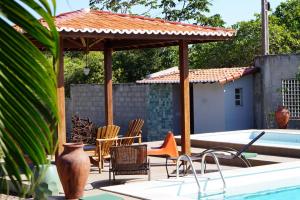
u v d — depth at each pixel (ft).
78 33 35.09
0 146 5.70
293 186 35.73
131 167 33.12
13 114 5.69
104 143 38.52
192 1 127.44
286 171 36.35
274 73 78.23
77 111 87.86
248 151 50.37
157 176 37.86
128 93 81.10
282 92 77.41
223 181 32.32
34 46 5.59
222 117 79.10
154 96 78.84
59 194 29.30
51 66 5.63
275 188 34.88
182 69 40.75
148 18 43.55
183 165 38.96
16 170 5.74
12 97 5.68
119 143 41.37
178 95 81.92
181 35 39.19
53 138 5.76
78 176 27.35
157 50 107.24
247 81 81.56
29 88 5.65
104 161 43.16
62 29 33.81
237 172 35.17
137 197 26.99
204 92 81.66
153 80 80.53
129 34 37.24
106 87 49.83
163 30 38.17
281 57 77.30
